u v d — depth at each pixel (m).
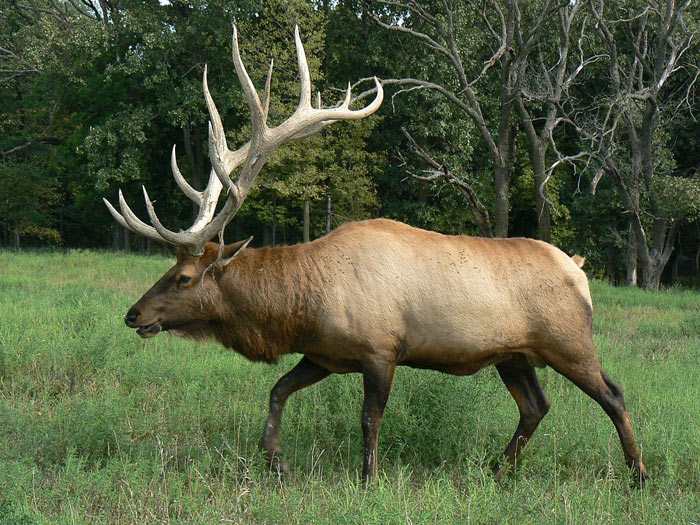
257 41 56.91
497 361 11.82
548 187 68.56
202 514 8.88
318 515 8.76
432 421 12.54
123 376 15.53
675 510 9.40
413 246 11.44
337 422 13.26
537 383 12.39
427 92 58.97
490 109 64.62
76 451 11.21
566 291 11.66
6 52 67.62
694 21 56.59
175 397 14.59
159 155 72.31
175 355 17.19
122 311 21.44
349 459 11.88
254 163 11.23
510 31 43.88
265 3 59.47
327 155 61.09
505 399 14.78
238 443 11.77
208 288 11.36
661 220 54.78
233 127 65.44
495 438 12.80
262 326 11.37
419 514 8.41
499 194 45.50
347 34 62.47
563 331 11.56
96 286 32.28
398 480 9.75
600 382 11.74
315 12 59.28
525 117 46.69
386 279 11.10
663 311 35.22
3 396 13.99
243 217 78.00
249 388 15.07
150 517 9.14
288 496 9.61
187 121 62.53
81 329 18.36
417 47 59.12
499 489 10.38
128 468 10.17
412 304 11.14
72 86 67.31
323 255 11.34
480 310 11.26
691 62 59.66
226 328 11.59
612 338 25.36
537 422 12.16
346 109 11.74
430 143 66.69
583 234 73.19
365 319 10.98
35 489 9.70
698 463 11.57
